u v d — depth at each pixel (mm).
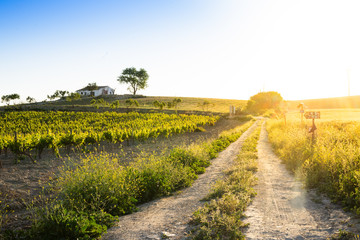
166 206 7410
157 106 81438
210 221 5336
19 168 13188
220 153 18719
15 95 94188
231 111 72625
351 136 14211
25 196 8445
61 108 73438
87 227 5172
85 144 21266
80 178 7164
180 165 11680
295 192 7523
